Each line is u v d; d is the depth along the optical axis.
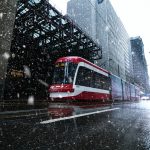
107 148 2.35
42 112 6.52
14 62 18.75
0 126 3.55
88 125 4.06
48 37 21.14
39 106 10.25
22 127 3.48
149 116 6.55
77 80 14.59
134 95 39.12
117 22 106.62
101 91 18.61
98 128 3.77
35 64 20.89
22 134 2.89
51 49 21.45
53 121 4.33
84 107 10.22
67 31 20.66
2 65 13.09
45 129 3.35
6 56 13.48
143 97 61.09
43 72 22.42
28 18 17.81
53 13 19.84
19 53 18.73
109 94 21.05
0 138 2.61
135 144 2.59
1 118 4.68
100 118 5.44
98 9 89.44
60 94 14.17
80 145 2.43
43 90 23.11
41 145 2.33
